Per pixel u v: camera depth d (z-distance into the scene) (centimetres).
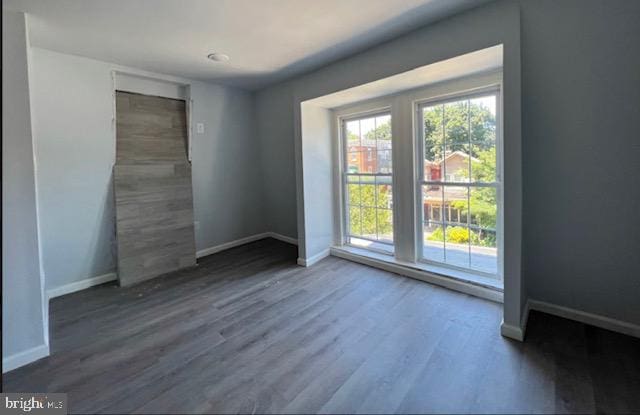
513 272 212
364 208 397
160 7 221
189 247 394
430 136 322
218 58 323
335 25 251
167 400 168
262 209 522
